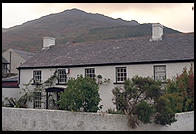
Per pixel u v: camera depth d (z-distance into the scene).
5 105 27.31
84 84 16.83
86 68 28.06
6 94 28.88
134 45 29.30
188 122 17.81
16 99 30.03
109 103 26.78
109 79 27.06
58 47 33.12
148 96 16.02
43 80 29.59
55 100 28.62
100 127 16.33
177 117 16.88
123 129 15.85
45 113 17.47
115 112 16.91
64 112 16.98
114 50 29.22
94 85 17.14
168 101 15.80
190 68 22.61
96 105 17.19
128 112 16.16
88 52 30.12
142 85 16.20
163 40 28.95
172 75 25.27
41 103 29.11
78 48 31.56
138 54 27.45
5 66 46.06
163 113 15.63
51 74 29.27
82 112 16.62
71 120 16.80
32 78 30.03
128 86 16.36
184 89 19.64
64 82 28.78
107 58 27.98
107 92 27.03
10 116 18.47
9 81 33.84
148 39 29.73
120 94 16.61
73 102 16.62
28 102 29.41
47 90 28.64
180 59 25.05
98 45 31.11
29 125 17.84
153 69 25.92
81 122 16.62
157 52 27.06
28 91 29.89
